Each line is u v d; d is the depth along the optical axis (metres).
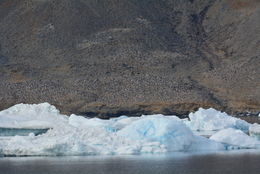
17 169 182.25
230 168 182.38
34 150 196.38
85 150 196.12
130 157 197.75
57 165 187.12
